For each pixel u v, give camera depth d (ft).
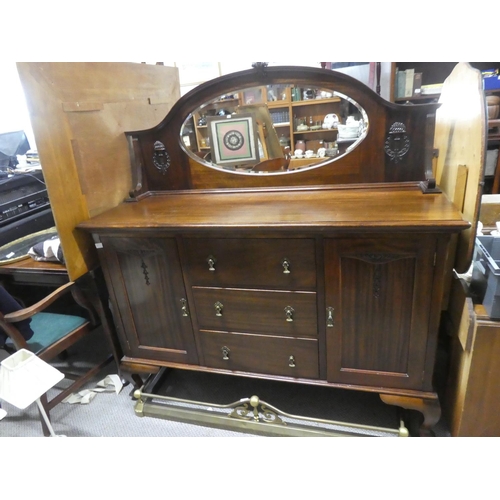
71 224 4.60
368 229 3.57
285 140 4.85
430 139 4.28
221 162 5.10
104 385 5.94
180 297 4.65
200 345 4.89
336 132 4.66
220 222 3.99
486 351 3.70
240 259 4.18
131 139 5.16
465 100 3.91
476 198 3.57
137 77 5.62
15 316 4.36
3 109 9.43
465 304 3.87
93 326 5.54
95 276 5.05
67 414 5.47
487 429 4.14
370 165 4.67
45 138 4.15
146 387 5.58
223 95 4.74
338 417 5.09
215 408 5.32
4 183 7.25
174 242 4.33
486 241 3.87
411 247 3.63
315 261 3.95
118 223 4.36
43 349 4.91
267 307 4.35
